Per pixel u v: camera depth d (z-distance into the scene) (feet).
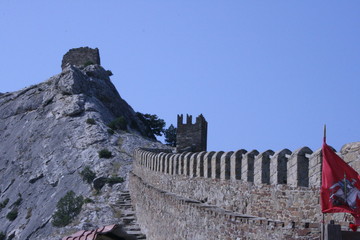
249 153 89.81
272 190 81.10
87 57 396.37
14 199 290.15
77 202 233.76
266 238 76.89
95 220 210.18
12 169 315.17
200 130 230.07
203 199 110.32
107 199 234.17
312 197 73.26
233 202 94.17
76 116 331.77
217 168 103.65
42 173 295.07
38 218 257.55
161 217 134.62
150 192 152.56
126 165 272.92
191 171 119.24
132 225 175.32
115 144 299.38
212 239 95.25
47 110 346.13
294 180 76.18
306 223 70.33
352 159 67.67
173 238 120.57
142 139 306.55
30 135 332.39
